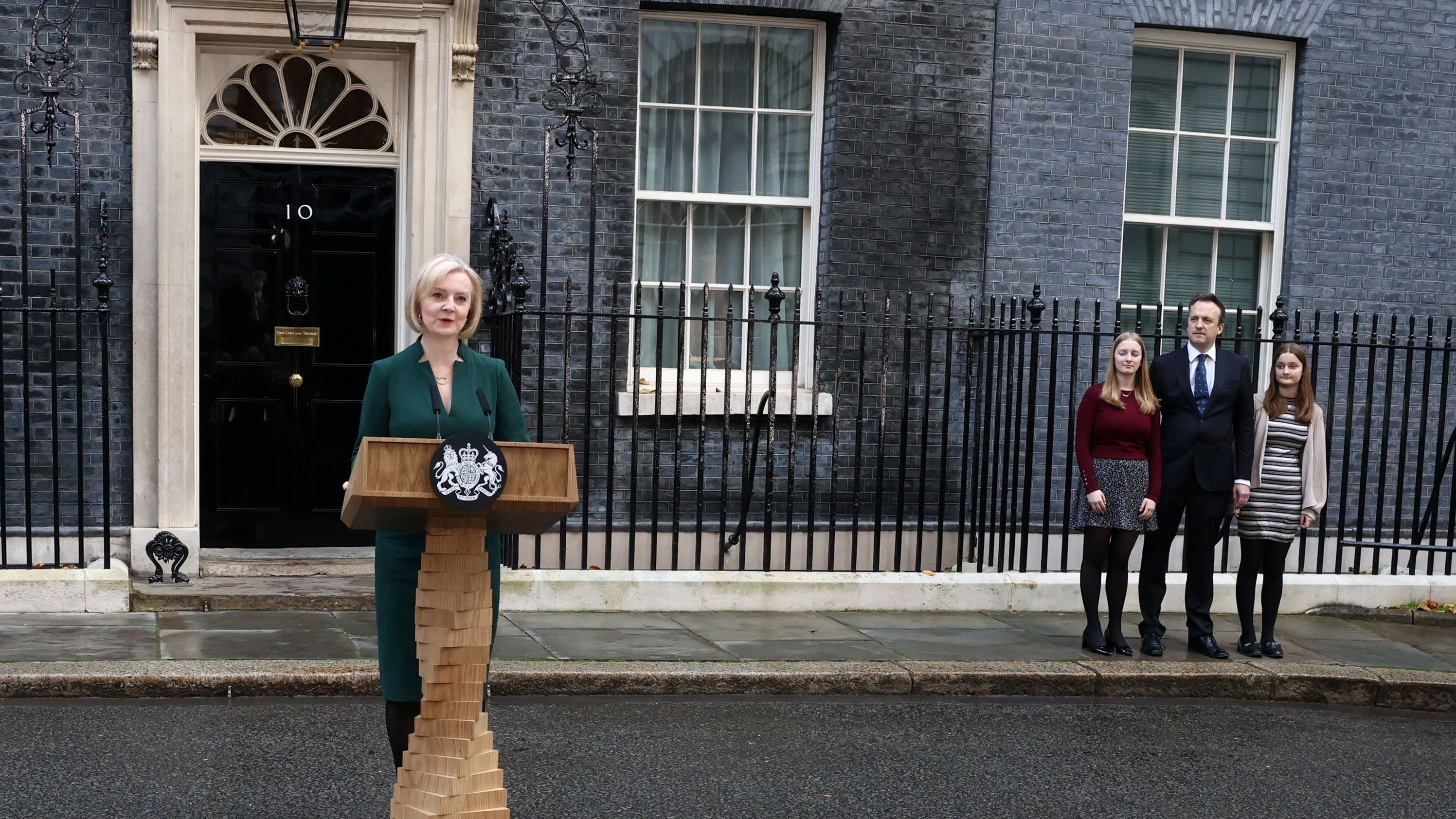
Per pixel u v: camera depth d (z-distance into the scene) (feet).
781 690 20.34
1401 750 18.74
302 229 26.37
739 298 28.96
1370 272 30.60
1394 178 30.60
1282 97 30.53
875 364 28.53
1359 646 24.27
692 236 28.76
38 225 24.80
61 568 23.04
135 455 25.23
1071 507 28.55
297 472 26.55
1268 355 30.83
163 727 17.22
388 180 26.71
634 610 24.61
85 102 24.88
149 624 22.06
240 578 25.48
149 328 25.12
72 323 25.08
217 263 26.05
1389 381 26.63
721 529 25.14
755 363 29.12
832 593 25.32
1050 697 20.94
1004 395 29.22
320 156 26.35
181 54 24.91
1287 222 30.58
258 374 26.32
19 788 14.67
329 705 18.70
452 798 11.18
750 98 28.71
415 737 11.40
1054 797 15.84
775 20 28.45
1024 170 28.86
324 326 26.55
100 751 16.10
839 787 15.90
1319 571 27.40
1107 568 22.79
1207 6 29.37
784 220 29.04
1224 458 22.44
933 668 20.93
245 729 17.31
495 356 25.91
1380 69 30.40
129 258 25.21
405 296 26.45
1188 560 22.97
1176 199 30.45
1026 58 28.73
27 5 24.64
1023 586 26.02
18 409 24.89
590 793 15.33
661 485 28.04
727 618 24.44
